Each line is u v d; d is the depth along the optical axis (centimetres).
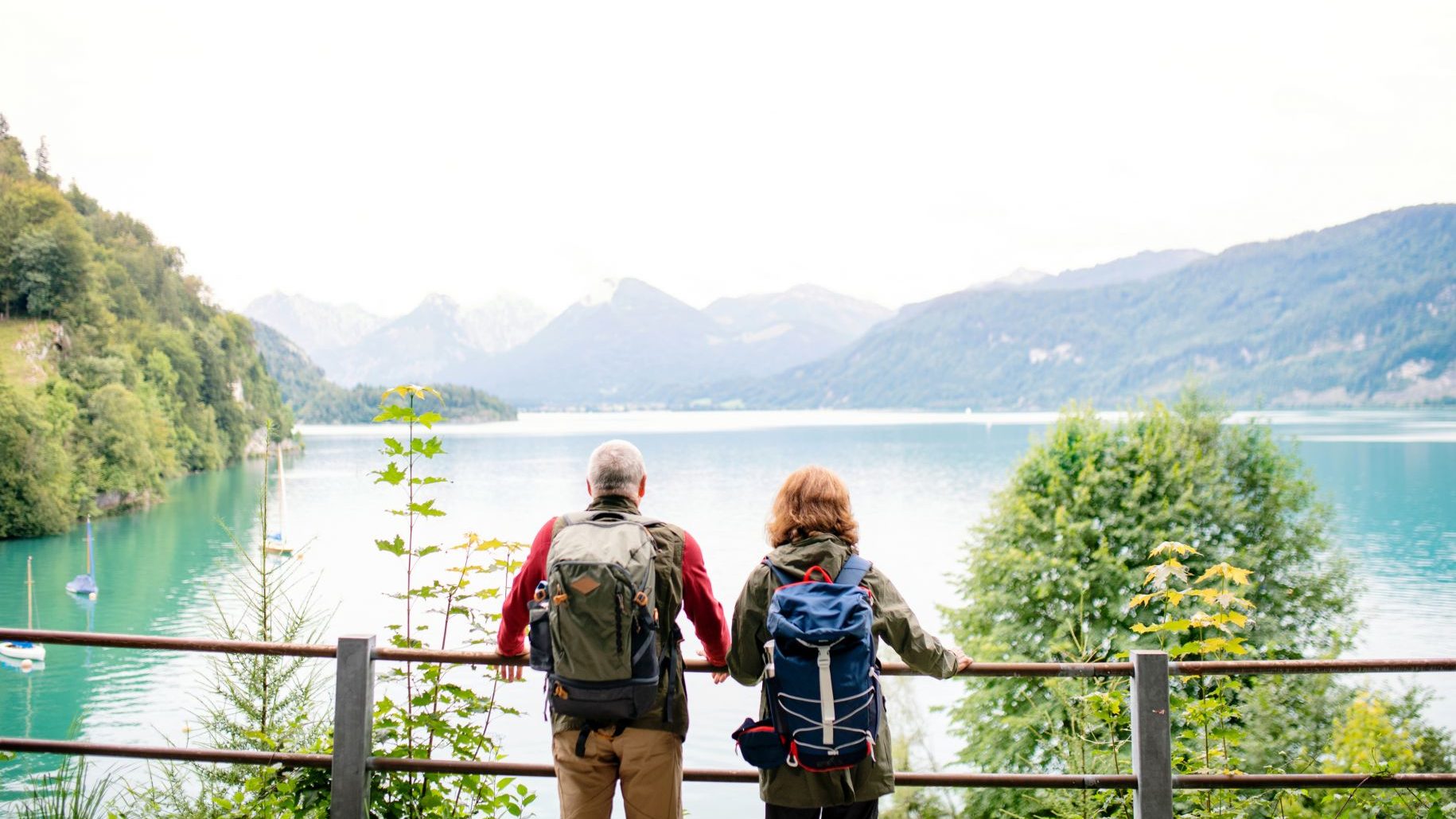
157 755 386
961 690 1923
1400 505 10781
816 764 295
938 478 14838
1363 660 374
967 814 1409
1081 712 596
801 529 324
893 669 348
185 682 3825
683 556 319
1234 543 2034
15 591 6341
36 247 13650
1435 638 4622
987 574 2112
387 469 450
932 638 322
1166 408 2214
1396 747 800
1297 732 1088
